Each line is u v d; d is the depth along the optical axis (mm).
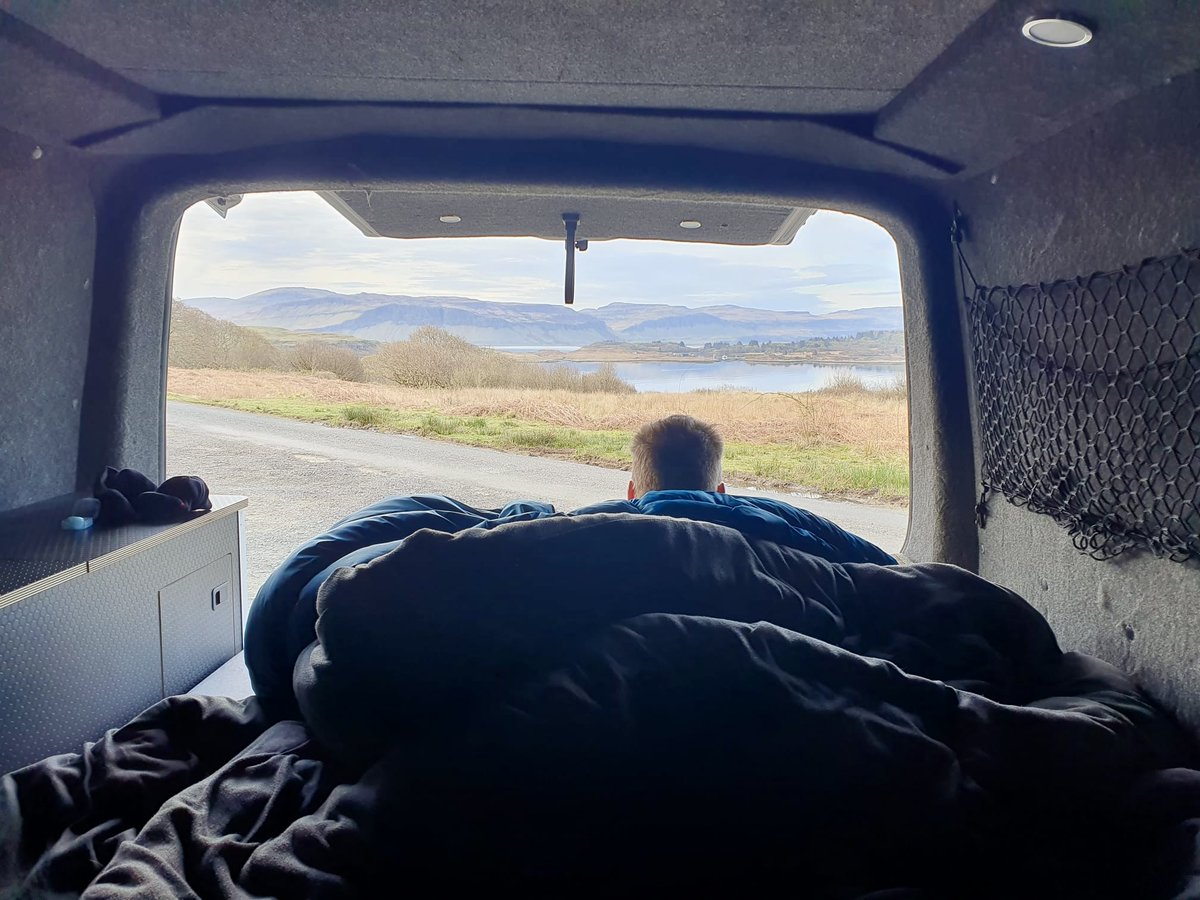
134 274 1973
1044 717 1131
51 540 1515
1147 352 1256
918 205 1935
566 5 1217
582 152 1872
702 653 1103
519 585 1144
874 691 1138
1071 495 1515
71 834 1192
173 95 1657
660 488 1646
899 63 1385
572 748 1034
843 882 1053
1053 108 1396
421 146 1862
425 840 1008
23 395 1774
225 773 1253
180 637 1711
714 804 1053
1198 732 1205
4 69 1409
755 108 1652
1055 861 1080
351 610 1103
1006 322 1717
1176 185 1188
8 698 1224
